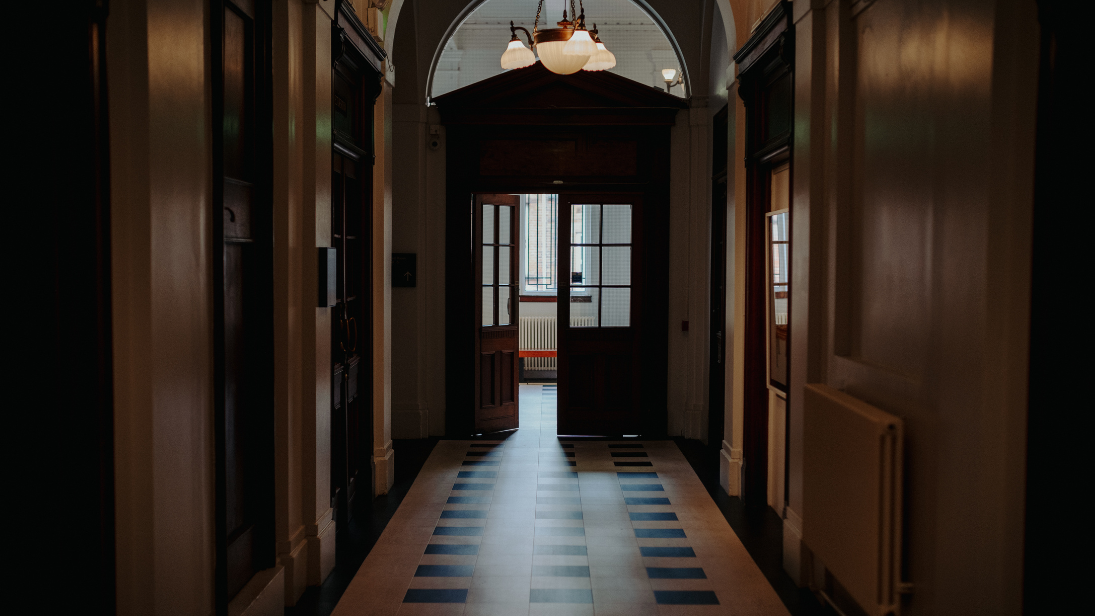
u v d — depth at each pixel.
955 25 2.43
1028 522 1.92
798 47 3.90
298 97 3.73
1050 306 1.85
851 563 2.92
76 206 1.97
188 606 2.54
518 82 7.29
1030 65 2.04
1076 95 1.80
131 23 2.16
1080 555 1.83
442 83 11.05
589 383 7.64
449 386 7.57
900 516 2.69
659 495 5.57
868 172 3.27
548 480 5.99
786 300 4.76
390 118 5.70
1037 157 1.90
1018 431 2.09
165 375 2.33
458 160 7.42
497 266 7.75
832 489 3.16
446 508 5.25
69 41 1.93
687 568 4.16
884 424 2.66
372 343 5.48
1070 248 1.82
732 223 5.48
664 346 7.59
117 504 2.16
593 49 5.03
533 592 3.84
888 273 3.03
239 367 3.24
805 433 3.57
